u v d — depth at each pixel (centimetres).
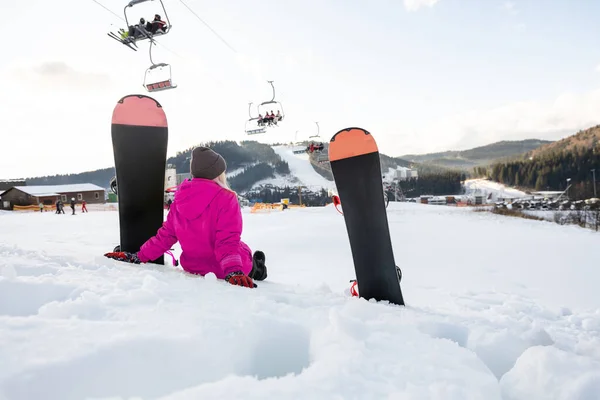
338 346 99
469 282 467
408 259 657
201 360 91
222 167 222
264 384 75
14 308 125
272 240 858
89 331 92
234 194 216
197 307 122
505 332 139
